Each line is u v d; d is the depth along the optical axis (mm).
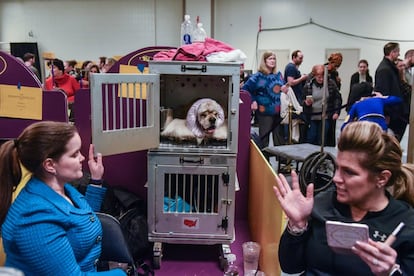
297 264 1267
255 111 4566
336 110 4777
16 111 2162
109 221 1647
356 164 1101
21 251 1217
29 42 9289
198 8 8398
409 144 2777
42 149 1287
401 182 1198
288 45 8578
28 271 1236
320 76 4930
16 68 2131
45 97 2176
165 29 9016
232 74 2021
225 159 2107
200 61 2020
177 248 2508
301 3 8359
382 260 984
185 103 2342
